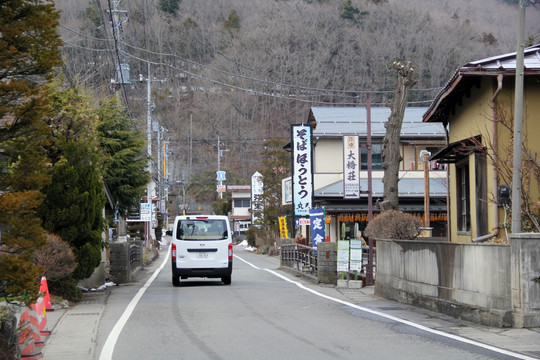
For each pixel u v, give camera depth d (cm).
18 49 780
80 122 1805
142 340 964
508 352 821
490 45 6069
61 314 1293
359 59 6103
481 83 1553
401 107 1900
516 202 1156
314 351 848
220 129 6944
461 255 1145
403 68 1900
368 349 856
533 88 1466
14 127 799
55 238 1354
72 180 1525
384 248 1598
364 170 3775
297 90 6203
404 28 6116
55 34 806
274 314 1248
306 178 2889
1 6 779
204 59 6706
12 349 750
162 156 5675
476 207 1579
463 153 1612
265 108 6981
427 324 1092
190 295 1669
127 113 2748
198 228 2031
